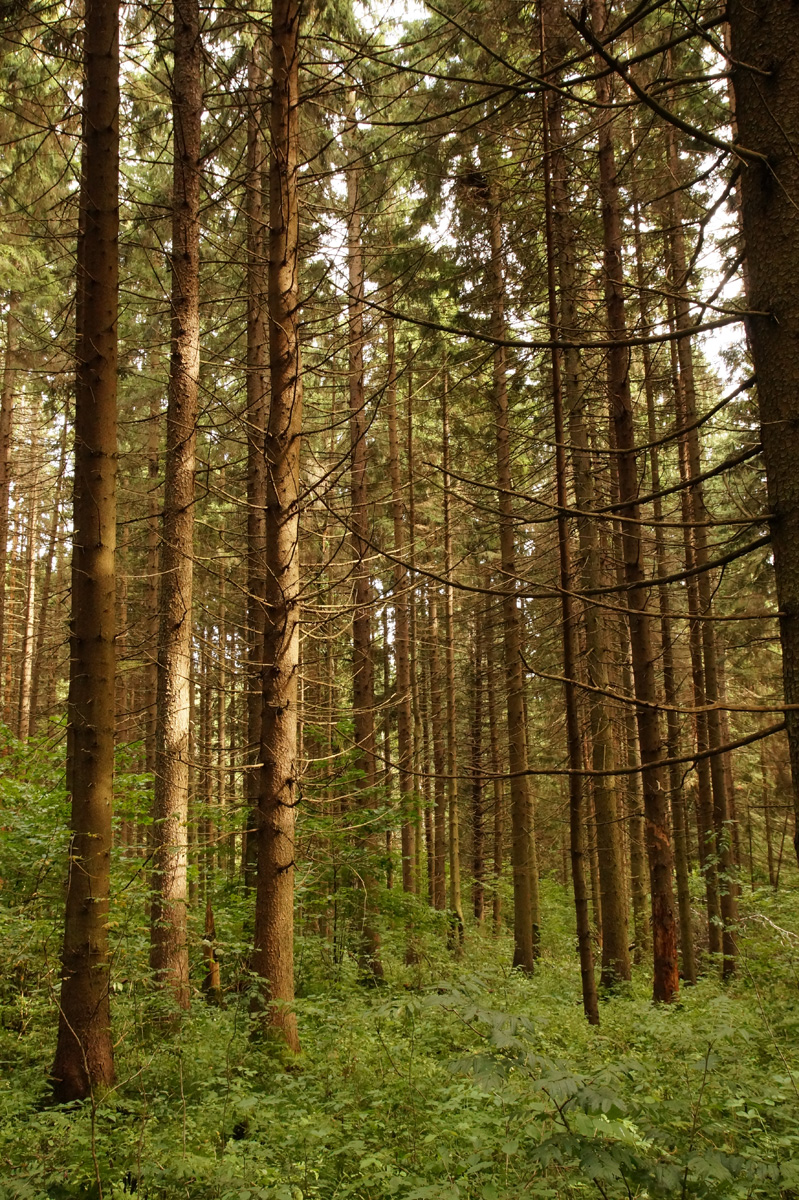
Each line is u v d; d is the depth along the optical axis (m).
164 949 7.38
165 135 12.02
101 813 5.59
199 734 19.22
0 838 7.67
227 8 7.08
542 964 13.12
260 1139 4.43
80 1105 4.94
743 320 2.56
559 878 26.80
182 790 8.15
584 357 11.72
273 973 6.11
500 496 12.70
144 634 14.49
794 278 2.38
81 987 5.30
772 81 2.44
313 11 9.84
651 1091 4.30
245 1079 5.20
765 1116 3.86
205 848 9.86
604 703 11.41
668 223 9.30
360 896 11.18
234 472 13.26
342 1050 5.68
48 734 11.55
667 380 11.59
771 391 2.45
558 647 13.89
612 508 2.76
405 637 15.00
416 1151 3.99
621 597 9.50
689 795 12.66
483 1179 3.49
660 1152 3.14
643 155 8.55
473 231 11.95
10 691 22.73
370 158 11.98
